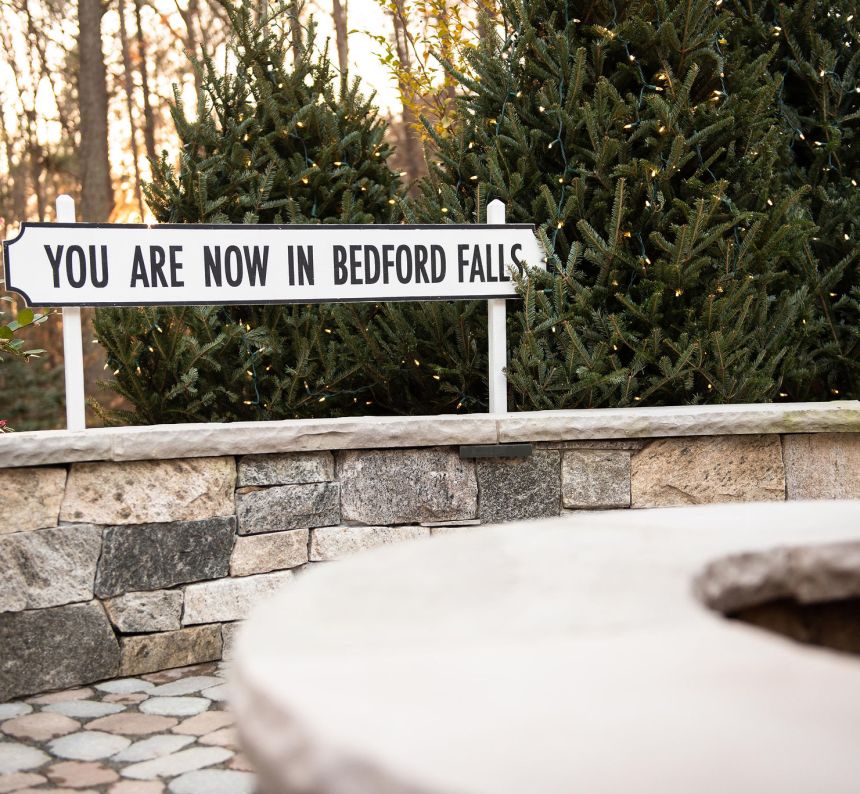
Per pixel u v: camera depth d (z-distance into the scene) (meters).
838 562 1.24
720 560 1.22
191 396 3.97
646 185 3.65
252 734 0.77
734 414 3.34
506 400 3.86
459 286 3.60
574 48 3.88
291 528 3.26
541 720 0.71
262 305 3.84
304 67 4.21
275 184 4.06
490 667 0.83
